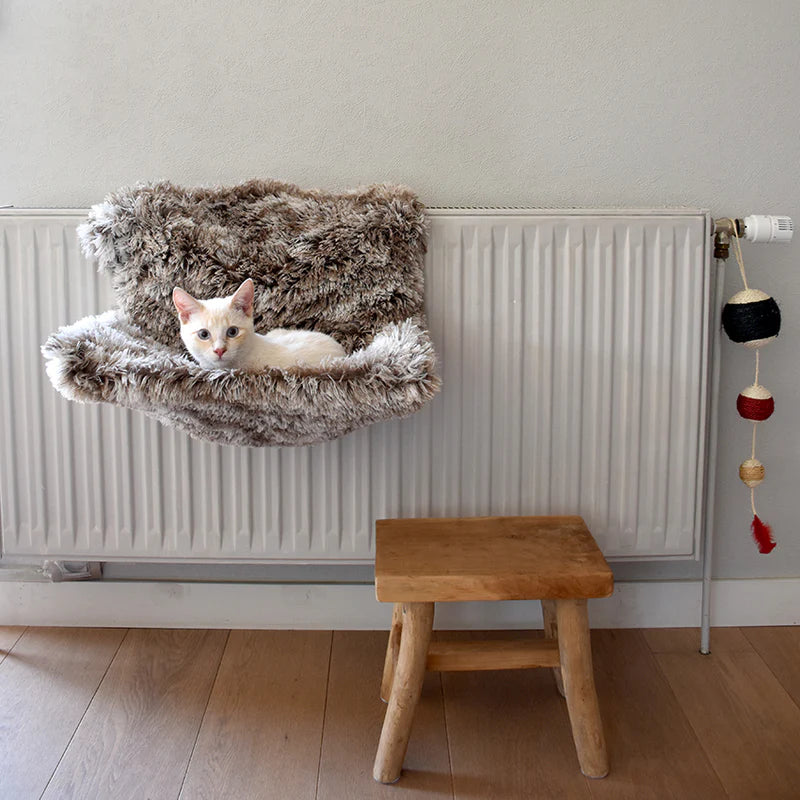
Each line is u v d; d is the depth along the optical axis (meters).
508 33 1.63
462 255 1.57
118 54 1.63
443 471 1.66
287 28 1.63
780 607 1.85
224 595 1.83
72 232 1.57
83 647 1.77
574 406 1.64
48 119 1.65
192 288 1.51
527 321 1.61
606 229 1.57
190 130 1.66
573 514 1.68
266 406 1.29
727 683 1.66
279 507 1.68
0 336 1.62
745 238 1.62
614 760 1.45
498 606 1.84
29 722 1.53
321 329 1.55
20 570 1.83
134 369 1.25
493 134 1.67
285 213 1.54
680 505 1.69
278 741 1.50
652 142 1.67
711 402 1.72
